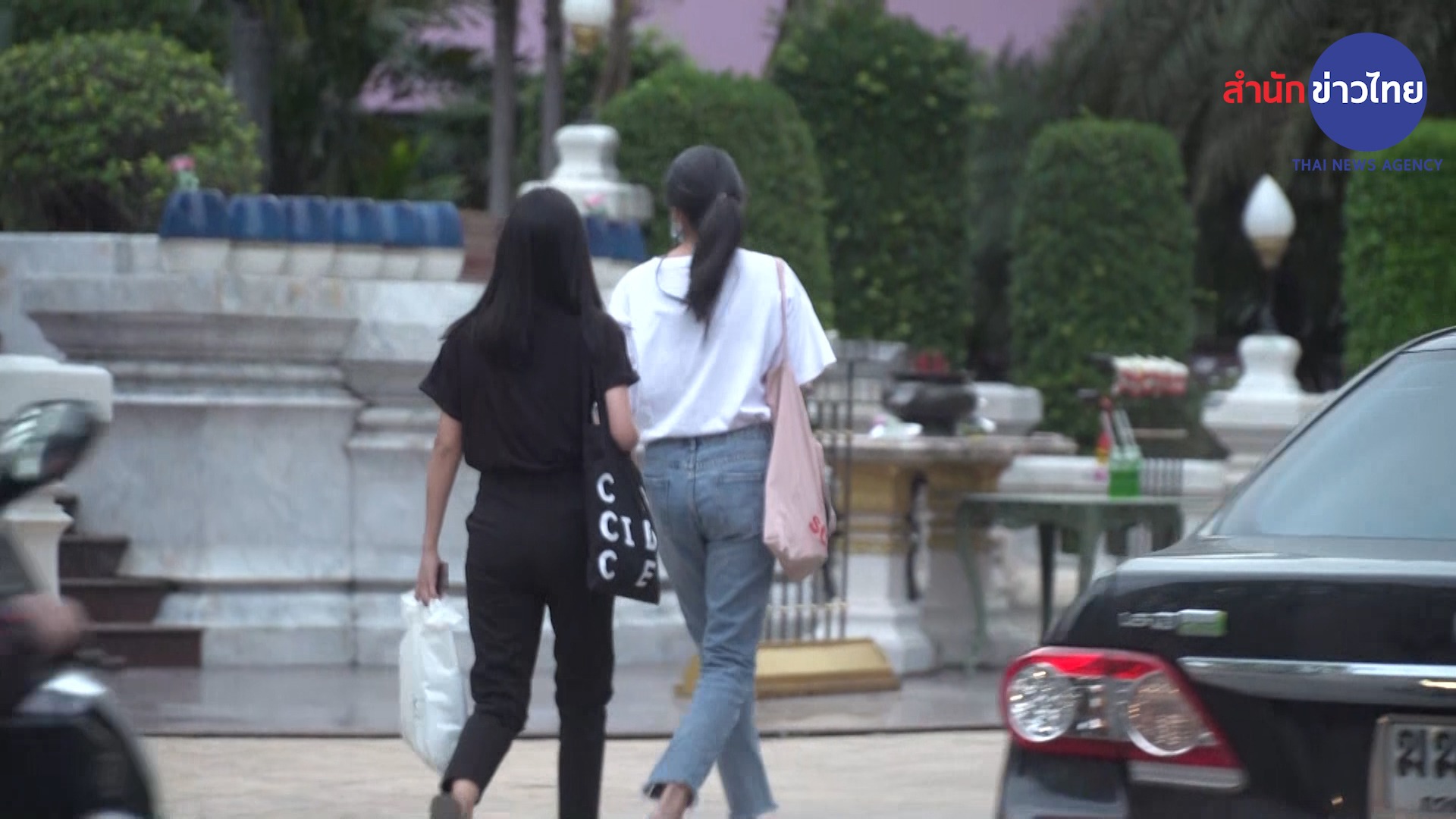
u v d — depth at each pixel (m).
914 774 11.60
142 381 16.47
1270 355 22.11
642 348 8.83
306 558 16.58
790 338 8.81
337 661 16.44
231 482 16.42
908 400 17.17
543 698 14.73
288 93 38.69
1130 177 31.67
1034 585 24.03
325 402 16.55
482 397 8.35
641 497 8.38
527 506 8.34
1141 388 18.72
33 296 16.42
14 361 12.68
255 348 16.42
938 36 30.33
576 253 8.39
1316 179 43.06
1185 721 5.45
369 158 41.47
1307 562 5.57
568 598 8.41
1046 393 31.66
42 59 19.41
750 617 8.76
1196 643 5.49
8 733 4.59
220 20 31.03
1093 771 5.57
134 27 27.64
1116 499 16.77
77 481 16.59
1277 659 5.38
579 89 37.84
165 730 12.68
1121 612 5.64
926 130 29.05
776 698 14.73
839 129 28.69
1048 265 31.77
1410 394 6.59
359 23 39.53
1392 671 5.23
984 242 46.53
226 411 16.36
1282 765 5.35
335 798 10.54
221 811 10.12
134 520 16.47
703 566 8.90
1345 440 6.54
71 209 19.62
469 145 47.66
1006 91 46.97
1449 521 6.09
